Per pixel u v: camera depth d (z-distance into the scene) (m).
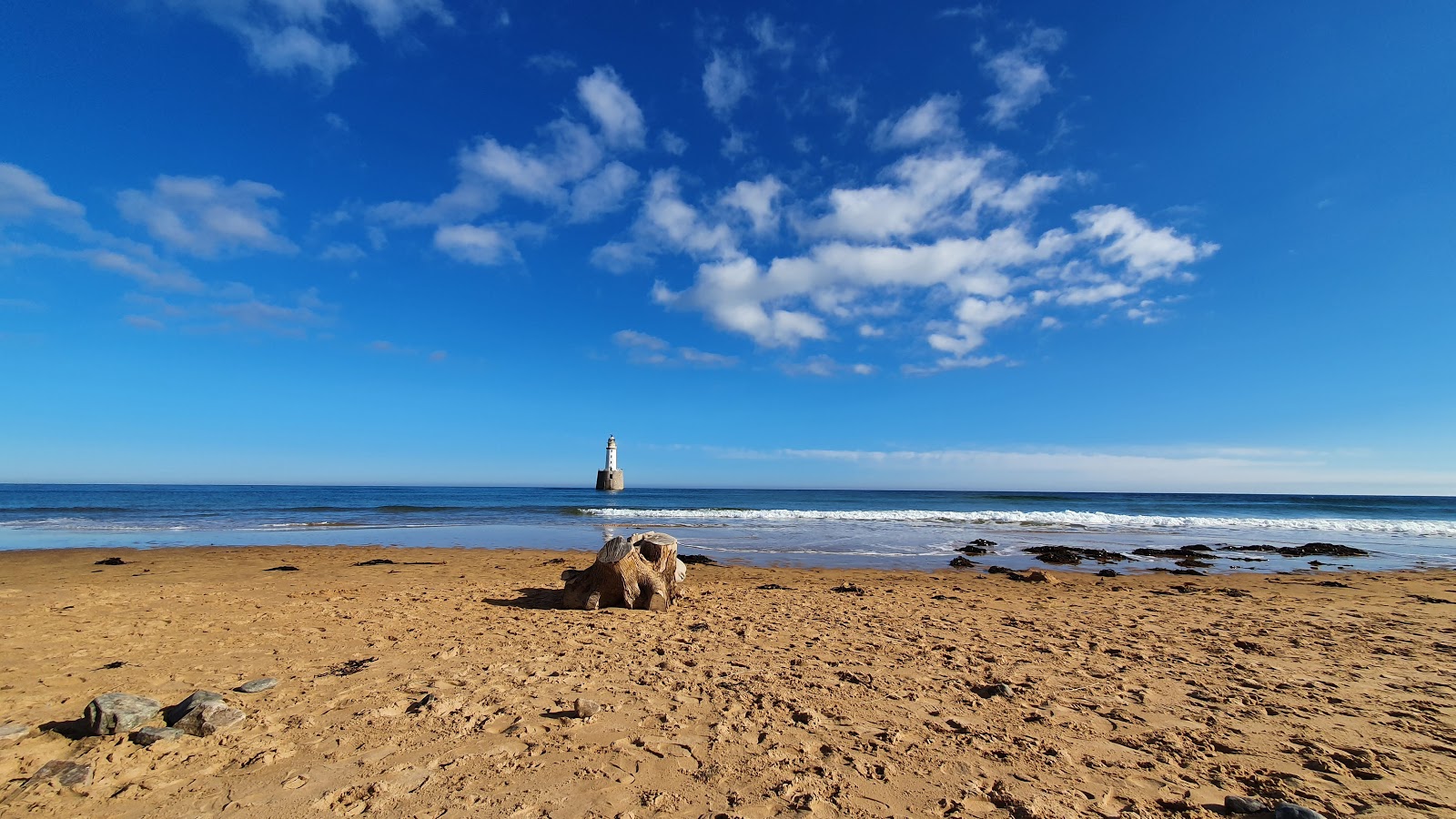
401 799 3.45
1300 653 6.94
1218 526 27.83
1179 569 15.99
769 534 23.47
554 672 5.84
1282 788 3.71
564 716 4.73
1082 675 6.03
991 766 3.98
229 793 3.48
